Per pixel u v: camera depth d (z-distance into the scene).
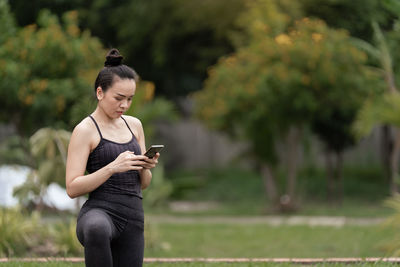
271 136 32.78
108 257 7.69
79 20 41.31
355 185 41.28
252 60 29.36
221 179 45.44
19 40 26.66
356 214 30.98
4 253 17.05
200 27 41.22
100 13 42.53
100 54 28.17
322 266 12.34
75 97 25.70
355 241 20.94
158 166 36.72
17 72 25.83
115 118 8.30
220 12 39.06
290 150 32.59
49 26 27.39
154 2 40.44
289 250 19.58
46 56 26.53
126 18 41.88
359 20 34.81
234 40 34.50
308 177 43.12
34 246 17.50
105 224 7.71
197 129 50.81
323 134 34.50
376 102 25.00
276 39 28.72
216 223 27.36
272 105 29.59
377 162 46.56
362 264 12.40
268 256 18.48
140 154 8.47
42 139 18.30
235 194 41.12
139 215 8.27
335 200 38.06
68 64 27.09
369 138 46.47
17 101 26.61
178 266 12.91
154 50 42.81
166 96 48.22
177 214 31.89
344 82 28.55
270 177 33.59
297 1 33.50
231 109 30.53
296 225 26.02
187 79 48.47
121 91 8.04
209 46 44.12
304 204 37.00
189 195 41.25
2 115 27.62
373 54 27.67
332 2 34.44
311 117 30.61
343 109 30.44
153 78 46.62
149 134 21.89
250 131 32.72
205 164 50.72
